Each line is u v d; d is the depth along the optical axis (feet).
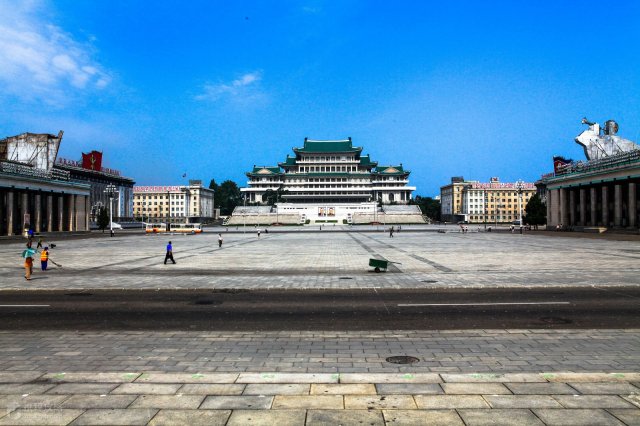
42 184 297.94
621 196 289.33
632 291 63.98
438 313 50.34
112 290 68.44
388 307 54.03
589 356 34.24
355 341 38.96
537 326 43.96
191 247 177.06
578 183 330.13
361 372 30.94
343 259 118.73
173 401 25.39
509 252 137.69
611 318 47.11
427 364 32.65
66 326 45.11
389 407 24.43
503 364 32.58
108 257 130.41
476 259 115.24
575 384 27.63
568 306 53.52
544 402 24.98
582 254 127.75
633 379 28.48
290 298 60.80
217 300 59.52
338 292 65.67
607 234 257.34
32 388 27.55
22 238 247.70
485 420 22.88
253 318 48.44
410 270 91.50
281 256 129.39
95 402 25.31
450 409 24.14
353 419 23.04
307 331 42.63
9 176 263.90
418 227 455.22
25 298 62.03
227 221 590.14
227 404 24.90
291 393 26.45
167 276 84.28
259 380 28.66
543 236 254.06
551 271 87.35
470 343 38.04
